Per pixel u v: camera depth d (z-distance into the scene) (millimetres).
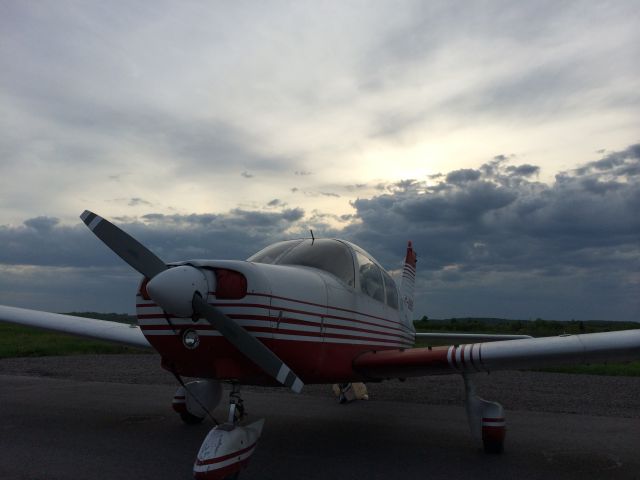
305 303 4246
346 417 6238
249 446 3658
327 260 5070
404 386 9352
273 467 4070
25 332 23891
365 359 4922
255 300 3814
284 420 5984
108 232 3877
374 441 4992
